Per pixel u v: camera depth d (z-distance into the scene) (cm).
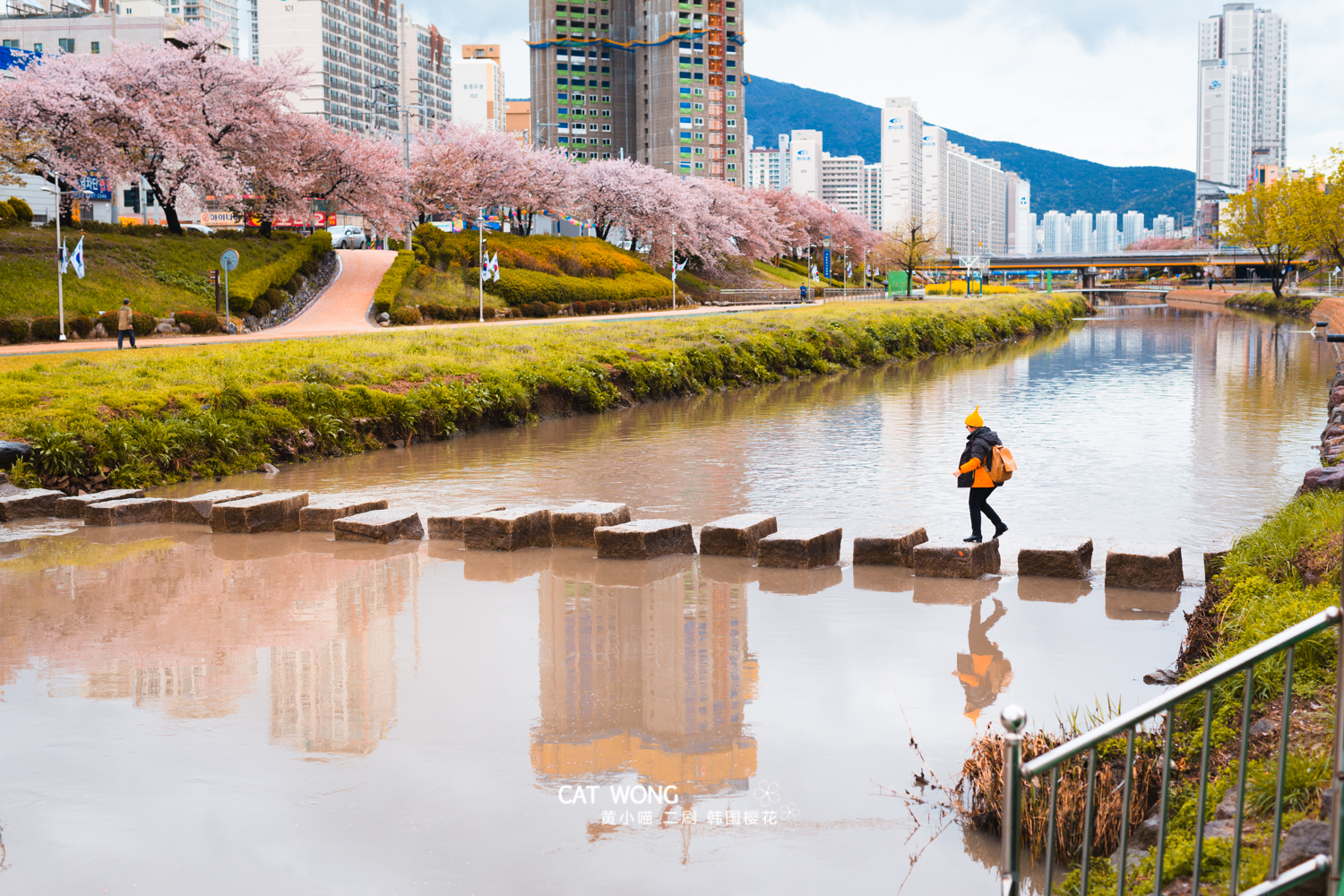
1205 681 385
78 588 1149
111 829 589
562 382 3025
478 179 7531
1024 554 1176
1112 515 1524
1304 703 607
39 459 1733
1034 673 839
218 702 791
